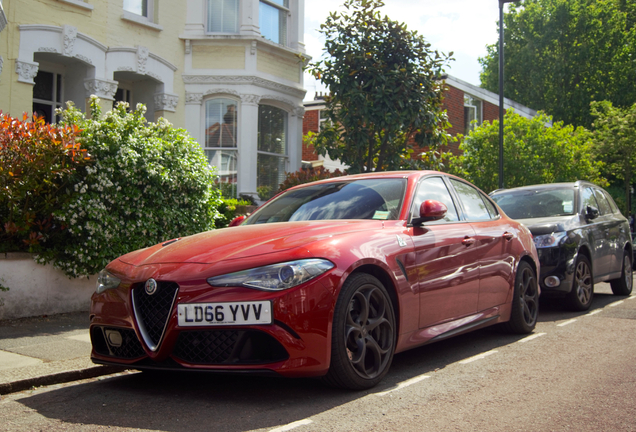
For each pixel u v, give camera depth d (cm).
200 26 1257
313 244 371
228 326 344
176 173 797
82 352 505
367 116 1157
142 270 380
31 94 984
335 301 359
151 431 315
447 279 466
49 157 646
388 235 420
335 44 1186
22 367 450
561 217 808
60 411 357
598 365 462
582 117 3700
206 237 422
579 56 3628
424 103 1166
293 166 1405
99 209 699
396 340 411
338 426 319
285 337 342
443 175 544
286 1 1403
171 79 1230
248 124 1276
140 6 1191
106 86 1093
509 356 500
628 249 980
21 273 673
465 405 358
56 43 1011
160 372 452
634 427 319
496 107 2403
